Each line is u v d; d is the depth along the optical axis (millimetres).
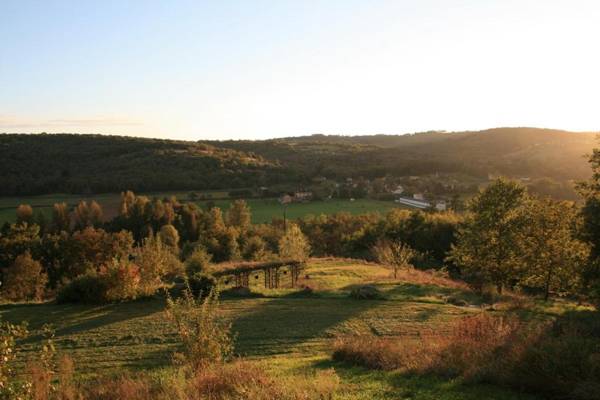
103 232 74625
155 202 99438
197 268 38688
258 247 81500
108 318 26156
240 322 25375
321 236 95812
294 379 12664
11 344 9148
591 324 18234
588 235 23266
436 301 30875
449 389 11641
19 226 78062
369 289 32188
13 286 55594
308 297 31844
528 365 11492
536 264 36719
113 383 12805
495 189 39594
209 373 12227
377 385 12195
